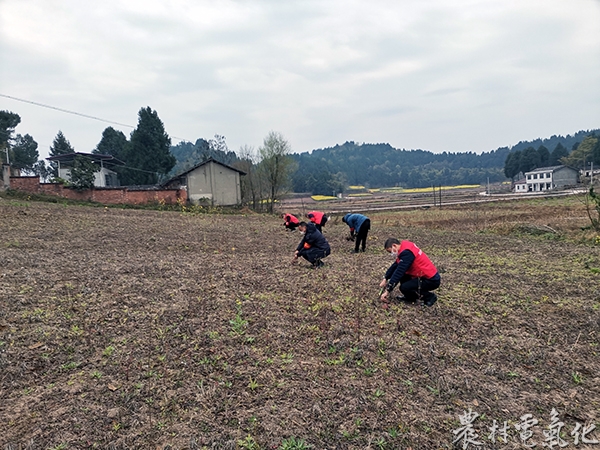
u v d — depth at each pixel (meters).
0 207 17.66
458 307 6.29
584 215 23.83
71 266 7.81
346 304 6.18
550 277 8.40
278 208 44.78
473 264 9.84
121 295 6.10
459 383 4.09
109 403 3.46
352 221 11.36
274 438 3.13
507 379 4.26
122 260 8.75
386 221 23.67
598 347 5.06
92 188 31.77
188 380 3.85
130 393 3.60
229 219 22.81
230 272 8.00
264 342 4.73
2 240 10.33
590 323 5.72
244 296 6.35
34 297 5.78
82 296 5.96
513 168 108.81
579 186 68.94
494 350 4.88
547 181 82.94
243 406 3.50
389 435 3.22
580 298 6.94
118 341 4.57
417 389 3.94
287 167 39.62
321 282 7.44
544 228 17.06
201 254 10.29
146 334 4.78
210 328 5.02
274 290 6.82
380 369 4.27
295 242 13.23
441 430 3.35
